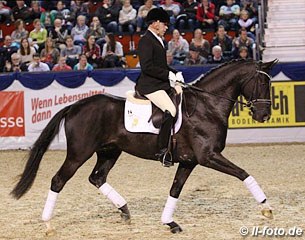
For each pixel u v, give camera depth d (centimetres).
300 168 1680
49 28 2702
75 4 2817
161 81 1068
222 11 2678
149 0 2659
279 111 2114
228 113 1084
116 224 1124
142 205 1276
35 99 2130
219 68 1095
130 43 2631
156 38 1066
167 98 1059
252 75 1080
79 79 2122
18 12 2819
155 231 1068
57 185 1070
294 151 1958
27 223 1148
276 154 1916
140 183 1520
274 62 1087
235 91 1087
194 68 2084
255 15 2703
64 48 2455
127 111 1080
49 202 1063
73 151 1074
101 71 2120
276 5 2689
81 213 1216
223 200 1304
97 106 1081
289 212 1178
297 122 2117
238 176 1047
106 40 2398
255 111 1084
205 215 1175
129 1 2670
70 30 2638
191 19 2638
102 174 1134
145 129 1067
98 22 2558
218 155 1056
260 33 2486
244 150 2008
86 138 1071
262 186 1448
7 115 2139
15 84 2130
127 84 2120
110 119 1083
